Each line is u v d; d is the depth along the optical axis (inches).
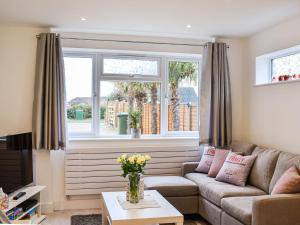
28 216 137.6
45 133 155.5
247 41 180.5
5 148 125.6
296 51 151.3
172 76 188.9
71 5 127.0
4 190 124.3
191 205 147.2
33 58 159.6
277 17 141.7
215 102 174.9
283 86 148.3
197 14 137.9
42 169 159.0
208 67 175.6
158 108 187.3
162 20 147.3
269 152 140.2
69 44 166.1
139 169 119.1
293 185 109.4
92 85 177.9
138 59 184.2
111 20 147.6
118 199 123.2
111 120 181.3
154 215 106.0
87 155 164.7
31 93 159.3
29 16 141.8
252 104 174.7
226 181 144.8
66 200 165.8
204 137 175.9
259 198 104.1
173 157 176.6
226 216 121.3
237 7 128.6
